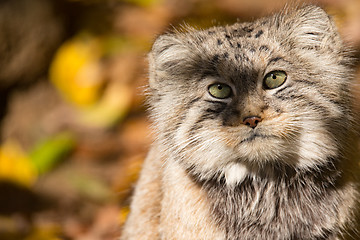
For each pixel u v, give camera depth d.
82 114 15.15
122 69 15.42
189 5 16.22
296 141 8.38
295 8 9.41
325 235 8.56
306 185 8.59
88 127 14.92
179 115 8.85
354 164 8.77
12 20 15.27
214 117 8.53
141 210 10.15
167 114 8.98
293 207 8.63
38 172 14.06
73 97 15.36
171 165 8.90
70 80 15.41
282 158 8.49
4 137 15.23
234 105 8.42
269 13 10.32
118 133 14.79
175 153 8.84
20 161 14.18
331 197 8.53
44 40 15.63
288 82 8.43
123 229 10.95
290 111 8.31
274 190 8.67
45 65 15.77
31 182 13.87
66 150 14.45
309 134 8.38
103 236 12.24
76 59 15.52
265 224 8.71
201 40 9.01
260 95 8.39
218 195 8.75
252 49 8.51
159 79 9.25
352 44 9.45
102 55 15.70
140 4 16.73
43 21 15.60
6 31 15.20
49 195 13.55
